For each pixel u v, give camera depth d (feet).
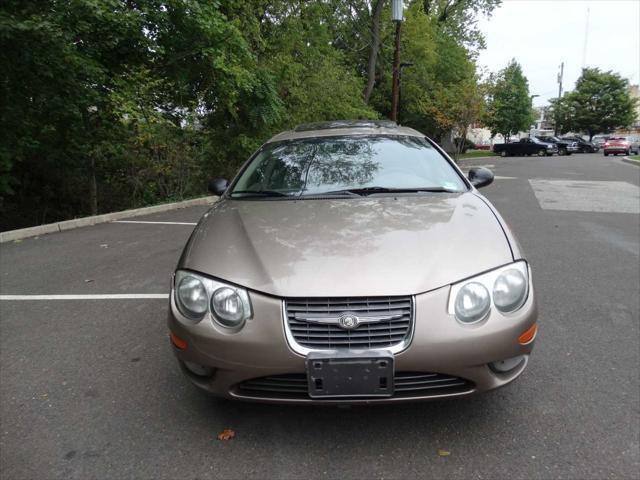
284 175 11.47
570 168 70.28
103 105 27.58
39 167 32.99
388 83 81.10
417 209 9.35
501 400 9.00
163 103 34.45
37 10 22.12
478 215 9.13
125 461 7.61
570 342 11.37
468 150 168.45
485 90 86.22
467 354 7.15
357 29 75.15
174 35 30.66
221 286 7.59
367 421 8.45
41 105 24.88
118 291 15.58
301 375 7.28
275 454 7.70
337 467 7.38
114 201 36.09
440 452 7.64
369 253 7.72
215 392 7.66
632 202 33.65
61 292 15.60
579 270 17.13
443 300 7.23
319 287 7.21
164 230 25.31
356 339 7.11
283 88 44.50
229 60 33.76
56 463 7.59
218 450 7.82
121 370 10.52
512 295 7.58
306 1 48.83
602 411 8.61
